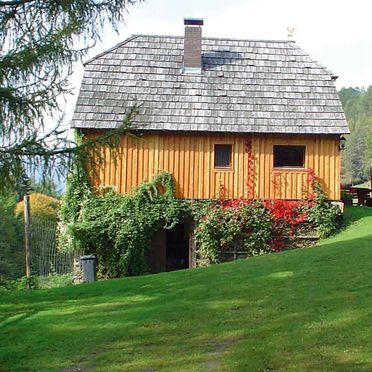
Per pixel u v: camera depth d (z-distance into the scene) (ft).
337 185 60.49
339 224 61.11
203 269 38.60
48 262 70.23
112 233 56.85
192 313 25.72
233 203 59.00
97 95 59.77
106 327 24.66
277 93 62.23
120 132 24.25
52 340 23.29
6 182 21.99
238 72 64.08
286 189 60.08
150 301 29.45
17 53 23.58
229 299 27.76
